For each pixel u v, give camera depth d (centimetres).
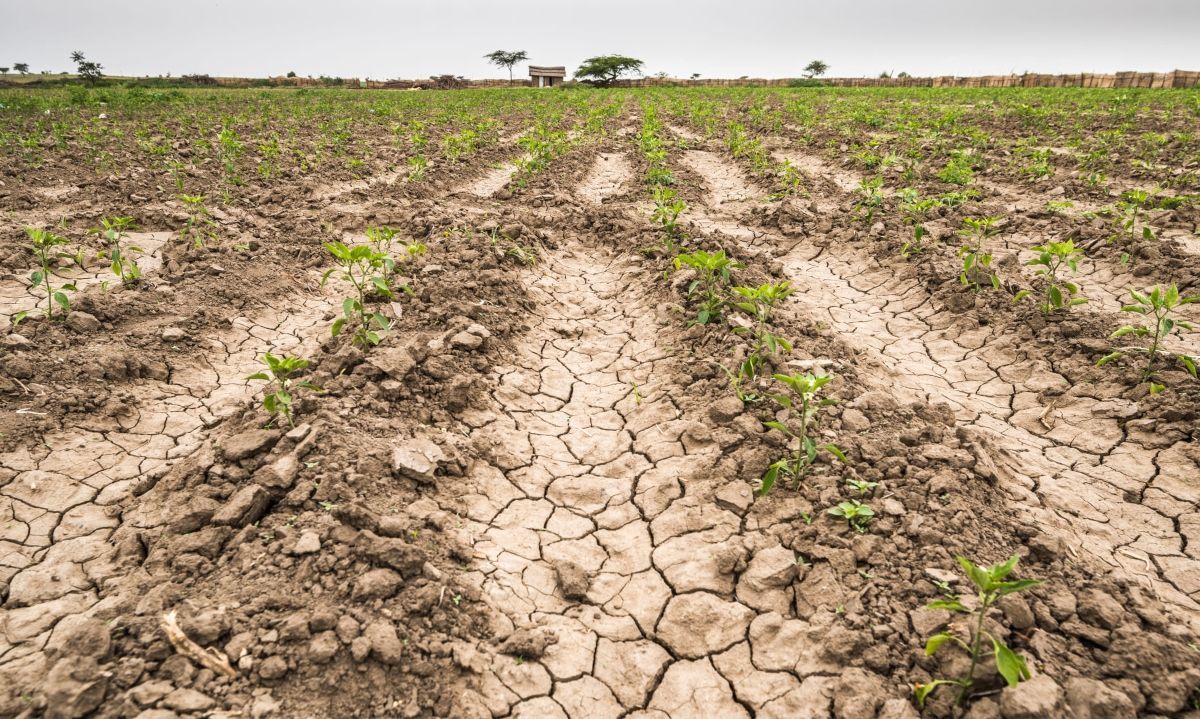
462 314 523
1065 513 339
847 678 238
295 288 633
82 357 439
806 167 1302
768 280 621
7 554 297
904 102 2552
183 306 553
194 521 301
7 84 4178
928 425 370
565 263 741
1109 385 445
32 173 1029
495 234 720
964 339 550
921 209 806
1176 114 1819
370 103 2789
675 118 2255
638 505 355
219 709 218
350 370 426
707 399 427
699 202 1018
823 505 320
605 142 1658
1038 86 4056
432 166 1174
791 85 5359
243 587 263
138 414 414
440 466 357
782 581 288
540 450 405
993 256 670
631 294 639
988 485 329
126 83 4503
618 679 259
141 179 994
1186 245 709
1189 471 365
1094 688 217
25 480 340
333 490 310
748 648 267
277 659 231
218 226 759
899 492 315
